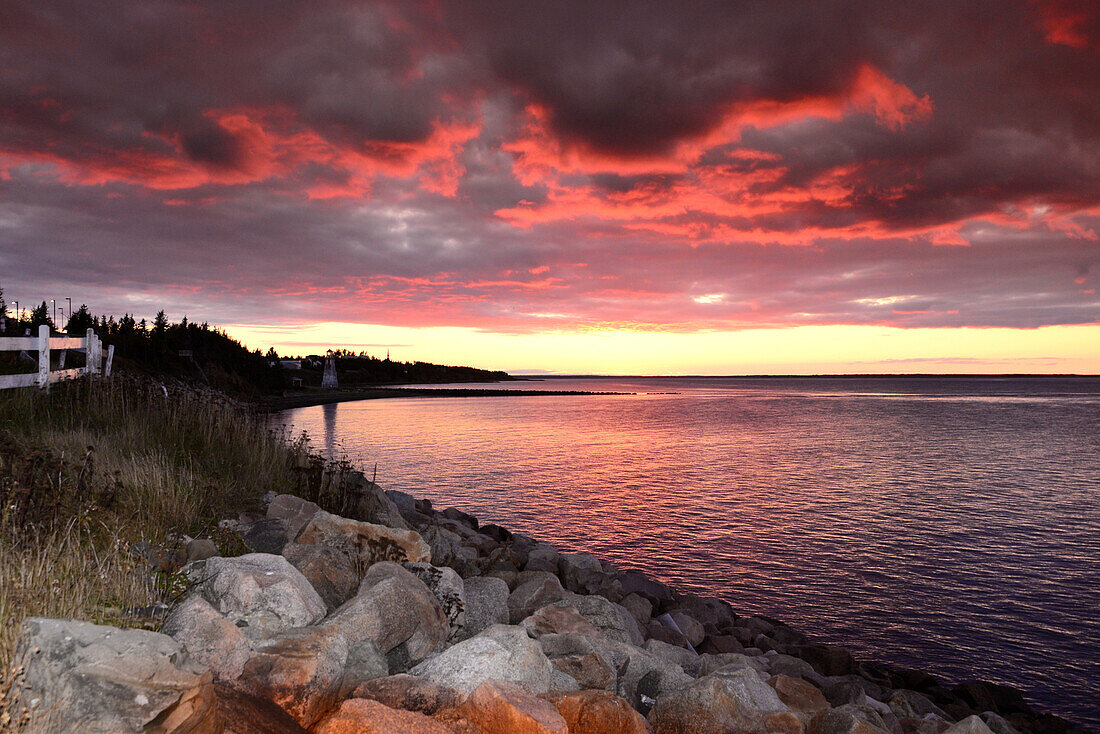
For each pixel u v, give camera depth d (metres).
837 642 17.77
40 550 4.69
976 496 40.03
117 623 4.07
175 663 3.15
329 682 3.83
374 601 4.71
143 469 7.77
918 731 7.71
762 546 27.03
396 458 48.88
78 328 90.81
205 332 104.06
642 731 4.31
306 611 4.60
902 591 21.97
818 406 163.38
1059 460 58.03
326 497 10.45
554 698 4.37
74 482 6.37
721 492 39.59
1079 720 14.24
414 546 6.67
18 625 3.39
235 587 4.54
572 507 33.28
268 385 115.31
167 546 5.84
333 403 130.75
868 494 40.16
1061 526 32.12
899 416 121.75
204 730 2.96
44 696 2.81
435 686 4.08
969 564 25.36
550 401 182.50
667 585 21.69
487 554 14.17
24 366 15.58
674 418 111.62
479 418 100.62
